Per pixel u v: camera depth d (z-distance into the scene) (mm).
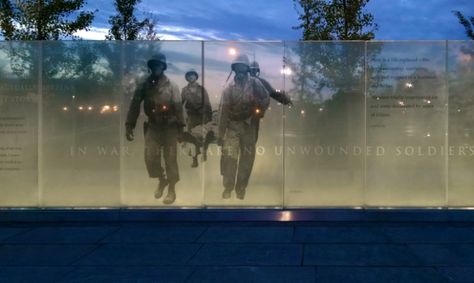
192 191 10469
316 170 10398
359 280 6602
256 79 10414
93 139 10516
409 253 7859
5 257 7875
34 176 10570
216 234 9211
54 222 10312
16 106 10539
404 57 10305
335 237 8891
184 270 7117
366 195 10352
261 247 8305
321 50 10383
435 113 10281
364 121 10344
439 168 10297
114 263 7512
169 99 10469
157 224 10086
